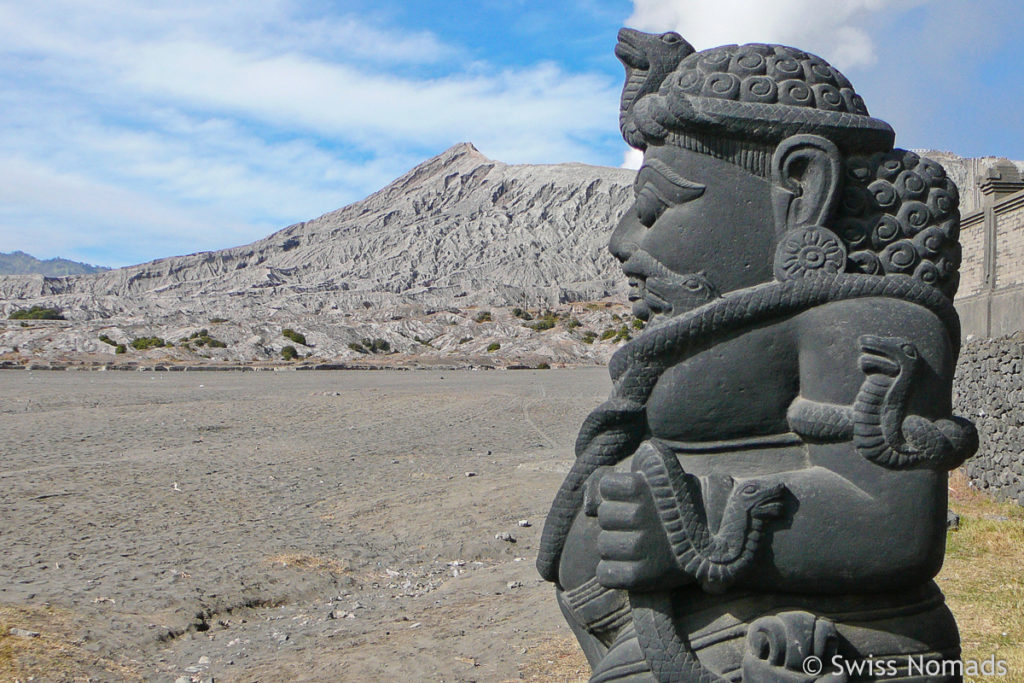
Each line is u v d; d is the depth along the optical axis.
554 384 40.78
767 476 2.95
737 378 3.04
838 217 3.12
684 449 3.14
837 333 2.95
